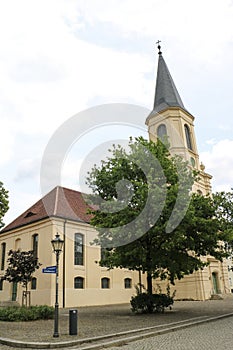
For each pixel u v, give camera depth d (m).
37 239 27.92
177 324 12.23
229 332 10.36
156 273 17.03
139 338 9.84
